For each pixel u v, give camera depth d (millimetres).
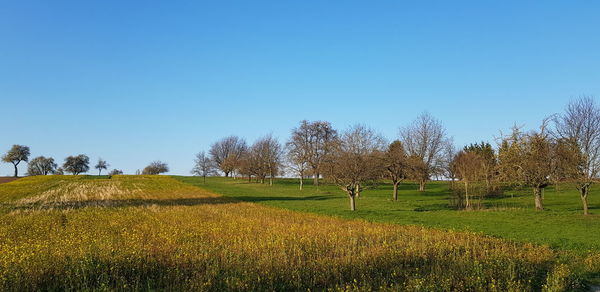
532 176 38719
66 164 165250
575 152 37344
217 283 13484
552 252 19016
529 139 40875
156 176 119188
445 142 68562
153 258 15953
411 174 54375
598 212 36062
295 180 109500
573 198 49750
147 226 26703
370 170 40531
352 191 40031
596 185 63094
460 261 15859
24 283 12961
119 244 19078
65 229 25688
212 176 136875
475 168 52156
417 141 68438
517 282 14000
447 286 12984
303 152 79812
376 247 18922
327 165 43000
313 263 15469
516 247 20047
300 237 21391
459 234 23734
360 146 54156
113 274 13977
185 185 85250
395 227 26906
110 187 77625
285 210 39594
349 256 16469
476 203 43188
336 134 88125
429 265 15992
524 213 35969
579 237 23500
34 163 162250
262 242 19781
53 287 12984
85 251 16609
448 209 40719
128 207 42719
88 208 41500
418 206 43938
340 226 27219
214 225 26688
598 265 16516
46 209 40875
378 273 14711
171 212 37094
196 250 17719
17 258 15078
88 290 12094
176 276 13969
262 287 13289
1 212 37344
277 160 93375
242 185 88250
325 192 67688
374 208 42062
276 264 15273
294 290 13328
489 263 15547
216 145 142625
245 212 37375
